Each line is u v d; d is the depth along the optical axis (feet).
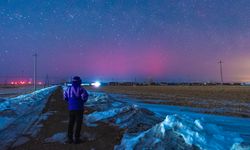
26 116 34.01
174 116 21.01
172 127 19.25
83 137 22.11
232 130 32.45
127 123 27.94
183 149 17.04
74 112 20.35
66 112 39.40
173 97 120.47
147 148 17.16
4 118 30.71
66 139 21.26
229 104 83.66
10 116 32.86
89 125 27.58
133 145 17.78
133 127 26.40
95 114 33.65
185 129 18.99
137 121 28.66
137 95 136.26
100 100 57.82
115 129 25.67
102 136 22.58
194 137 18.25
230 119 44.45
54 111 40.42
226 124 38.17
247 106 76.69
